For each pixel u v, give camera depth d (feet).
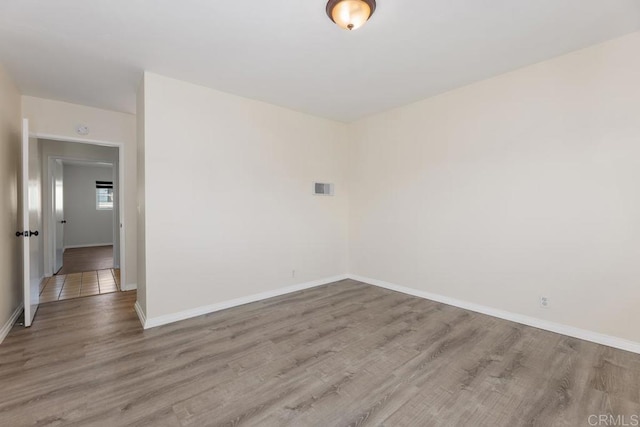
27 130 9.42
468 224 11.18
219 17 6.89
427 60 9.09
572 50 8.63
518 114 9.80
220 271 11.28
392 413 5.67
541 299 9.48
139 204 10.71
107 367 7.23
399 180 13.51
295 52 8.52
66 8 6.50
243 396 6.17
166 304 10.00
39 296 12.63
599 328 8.46
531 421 5.45
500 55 8.84
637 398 6.06
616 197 8.13
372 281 14.89
